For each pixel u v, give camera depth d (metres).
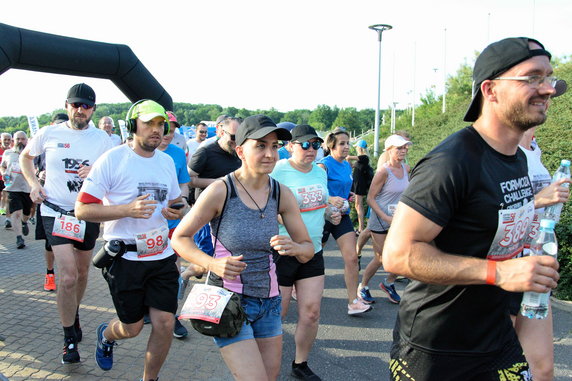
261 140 2.49
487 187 1.79
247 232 2.50
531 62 1.71
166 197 3.35
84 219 3.07
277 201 2.66
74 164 3.98
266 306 2.57
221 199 2.51
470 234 1.83
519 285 1.58
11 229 9.90
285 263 3.49
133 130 3.22
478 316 1.92
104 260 3.10
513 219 1.85
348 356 4.01
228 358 2.39
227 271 2.34
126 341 4.23
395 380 2.11
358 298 4.96
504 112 1.79
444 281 1.71
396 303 5.32
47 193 3.93
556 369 3.65
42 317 4.74
